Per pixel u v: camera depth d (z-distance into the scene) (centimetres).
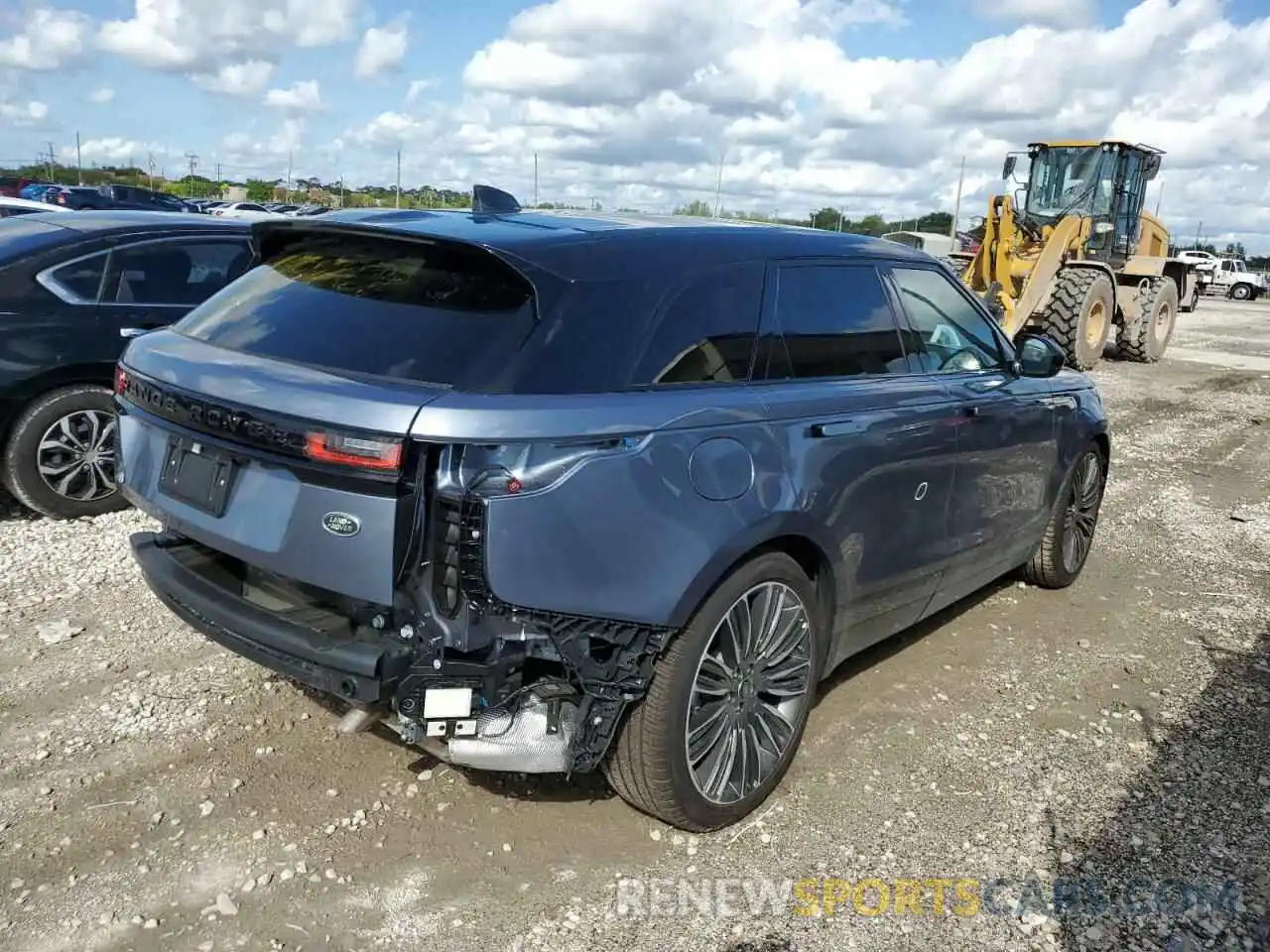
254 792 329
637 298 295
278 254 348
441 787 336
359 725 293
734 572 307
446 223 309
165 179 5841
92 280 587
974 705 415
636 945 271
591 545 268
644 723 294
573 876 297
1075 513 544
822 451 331
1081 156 1605
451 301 286
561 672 283
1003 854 315
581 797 335
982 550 447
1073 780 359
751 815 331
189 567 319
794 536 325
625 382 285
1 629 439
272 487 276
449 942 269
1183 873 309
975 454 418
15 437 563
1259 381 1545
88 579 499
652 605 279
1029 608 529
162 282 616
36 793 323
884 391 369
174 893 282
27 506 581
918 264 418
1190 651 480
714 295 318
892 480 366
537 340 274
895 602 396
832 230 397
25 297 559
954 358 427
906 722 398
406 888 288
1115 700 425
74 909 274
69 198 3150
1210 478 855
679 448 286
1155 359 1759
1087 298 1502
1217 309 3597
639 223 333
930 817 333
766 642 324
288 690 395
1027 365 464
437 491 257
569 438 263
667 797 302
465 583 260
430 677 266
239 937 267
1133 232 1698
